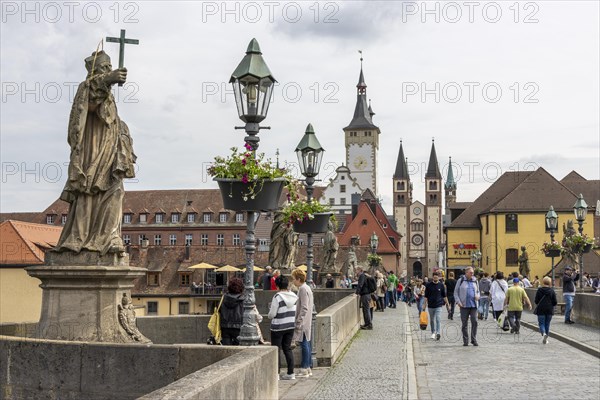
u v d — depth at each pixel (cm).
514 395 1280
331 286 4066
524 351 2008
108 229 1121
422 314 2647
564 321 3036
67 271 1085
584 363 1738
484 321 3334
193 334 1505
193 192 12731
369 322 2634
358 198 12812
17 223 6128
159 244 12438
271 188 1198
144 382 851
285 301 1385
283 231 3012
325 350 1583
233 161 1195
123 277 1108
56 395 877
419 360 1795
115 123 1144
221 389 617
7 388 895
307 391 1263
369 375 1449
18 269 5547
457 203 10419
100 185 1120
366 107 16962
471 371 1593
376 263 6144
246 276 1202
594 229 9006
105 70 1135
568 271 2942
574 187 9731
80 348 873
